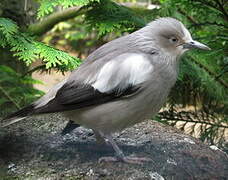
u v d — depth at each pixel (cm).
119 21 66
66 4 60
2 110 68
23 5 77
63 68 67
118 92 48
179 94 77
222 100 75
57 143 55
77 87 49
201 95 77
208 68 75
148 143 55
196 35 75
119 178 48
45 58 58
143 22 68
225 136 79
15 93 71
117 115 49
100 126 50
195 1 67
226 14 67
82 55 146
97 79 49
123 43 51
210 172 52
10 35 58
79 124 52
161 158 52
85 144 54
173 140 56
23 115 50
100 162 50
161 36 50
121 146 54
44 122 59
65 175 49
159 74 49
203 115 76
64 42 151
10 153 52
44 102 51
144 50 50
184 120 76
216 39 69
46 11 59
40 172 50
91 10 68
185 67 71
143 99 48
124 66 49
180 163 52
